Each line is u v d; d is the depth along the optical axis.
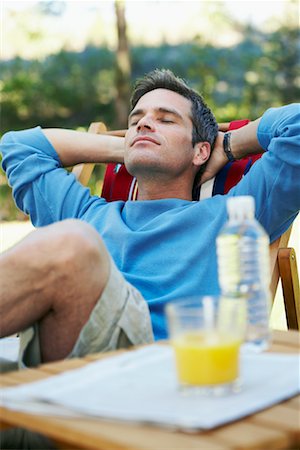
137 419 1.33
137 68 13.86
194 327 1.43
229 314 1.45
